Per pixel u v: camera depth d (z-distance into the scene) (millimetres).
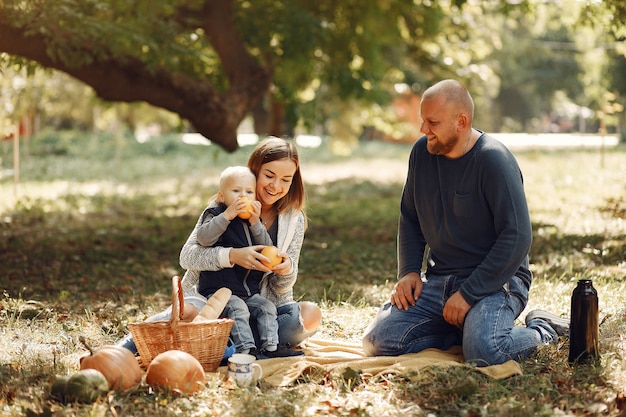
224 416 4500
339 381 5133
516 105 61469
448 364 5293
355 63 19844
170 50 11750
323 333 6727
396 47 20953
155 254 11609
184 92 12391
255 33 15812
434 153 5680
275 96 17453
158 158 35531
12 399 4816
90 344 6133
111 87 11641
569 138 50562
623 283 7832
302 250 11914
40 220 15250
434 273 5996
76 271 9930
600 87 35375
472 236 5750
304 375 5293
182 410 4574
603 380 5059
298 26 15766
